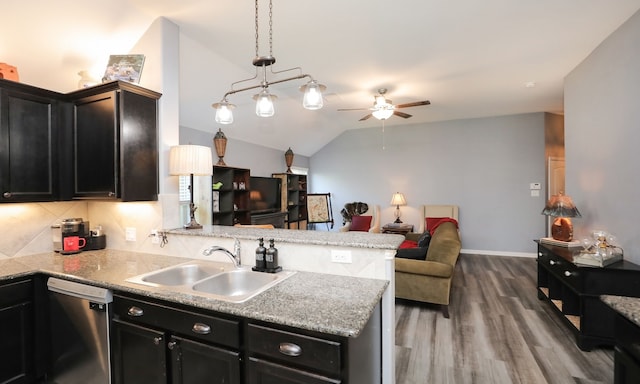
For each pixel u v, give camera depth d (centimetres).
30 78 239
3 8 198
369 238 193
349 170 727
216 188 433
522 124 584
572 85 365
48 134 223
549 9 243
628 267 239
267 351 128
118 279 177
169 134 247
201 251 224
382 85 421
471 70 369
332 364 116
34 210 244
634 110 250
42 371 200
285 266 195
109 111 213
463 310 333
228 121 245
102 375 174
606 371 220
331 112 573
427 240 375
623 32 264
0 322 183
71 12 218
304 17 253
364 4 236
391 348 173
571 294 288
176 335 150
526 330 285
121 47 257
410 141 670
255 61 193
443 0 232
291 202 661
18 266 207
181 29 269
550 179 577
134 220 250
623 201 265
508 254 596
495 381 211
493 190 606
